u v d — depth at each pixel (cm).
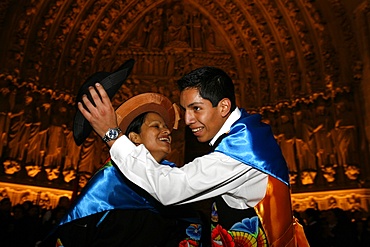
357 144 1145
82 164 1189
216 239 192
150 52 1449
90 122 175
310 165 1192
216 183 171
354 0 1243
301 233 218
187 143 1363
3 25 1135
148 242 188
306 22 1350
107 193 184
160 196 167
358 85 1201
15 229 732
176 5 1522
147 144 205
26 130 1086
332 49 1274
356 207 1078
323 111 1220
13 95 1089
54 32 1260
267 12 1430
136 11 1473
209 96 191
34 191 1064
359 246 812
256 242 182
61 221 178
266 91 1382
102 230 181
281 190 186
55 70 1227
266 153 184
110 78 188
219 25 1523
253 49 1460
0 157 1022
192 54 1463
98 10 1382
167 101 216
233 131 186
